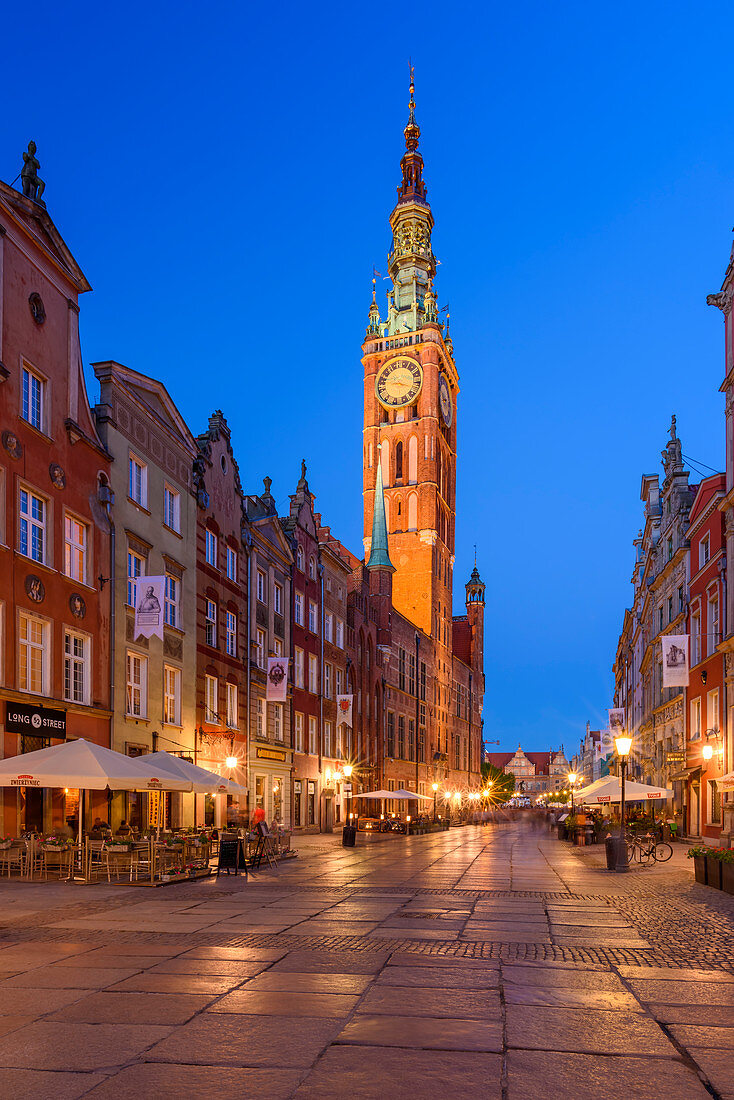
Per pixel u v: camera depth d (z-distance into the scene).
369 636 69.62
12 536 23.30
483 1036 7.39
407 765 82.44
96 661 27.30
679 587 44.75
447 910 15.32
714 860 19.72
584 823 42.72
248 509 44.03
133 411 30.59
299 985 9.18
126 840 21.38
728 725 34.00
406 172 120.38
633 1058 6.88
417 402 106.75
